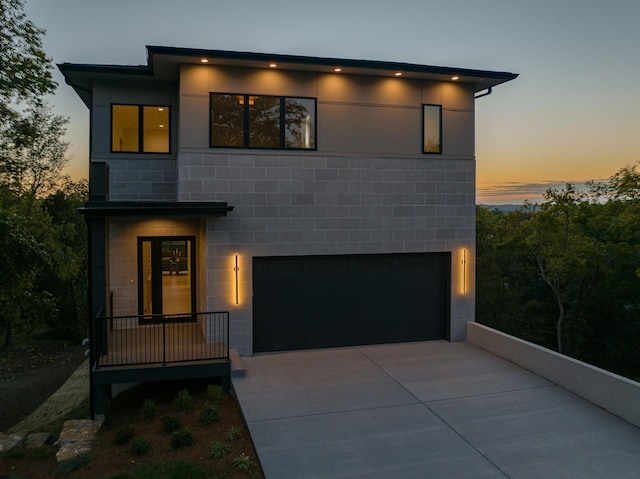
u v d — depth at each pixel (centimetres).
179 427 740
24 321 1487
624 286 2267
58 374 1927
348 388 857
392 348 1123
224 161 1029
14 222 1384
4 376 1928
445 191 1172
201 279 1116
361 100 1112
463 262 1188
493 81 1166
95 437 749
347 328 1134
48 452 731
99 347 855
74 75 1087
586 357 2473
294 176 1070
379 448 633
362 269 1139
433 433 679
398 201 1138
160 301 1175
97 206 934
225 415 781
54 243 2056
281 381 891
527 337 2564
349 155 1104
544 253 2314
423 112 1154
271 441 653
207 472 585
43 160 2402
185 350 953
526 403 793
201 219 1110
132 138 1133
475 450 630
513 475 568
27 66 1438
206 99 1021
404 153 1141
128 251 1152
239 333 1045
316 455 613
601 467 587
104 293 916
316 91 1085
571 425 709
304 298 1102
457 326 1188
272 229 1058
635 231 2245
